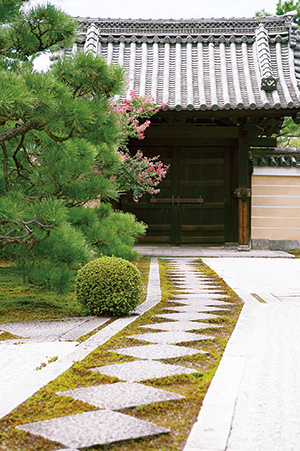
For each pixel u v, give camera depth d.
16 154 4.79
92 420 2.06
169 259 9.74
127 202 12.16
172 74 11.60
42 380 2.57
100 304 4.40
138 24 12.51
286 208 11.76
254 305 4.89
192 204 12.12
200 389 2.47
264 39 11.96
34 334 3.68
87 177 4.70
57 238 4.13
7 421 2.06
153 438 1.93
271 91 10.69
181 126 11.16
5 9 4.53
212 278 7.05
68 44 4.84
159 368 2.78
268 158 11.79
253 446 1.89
